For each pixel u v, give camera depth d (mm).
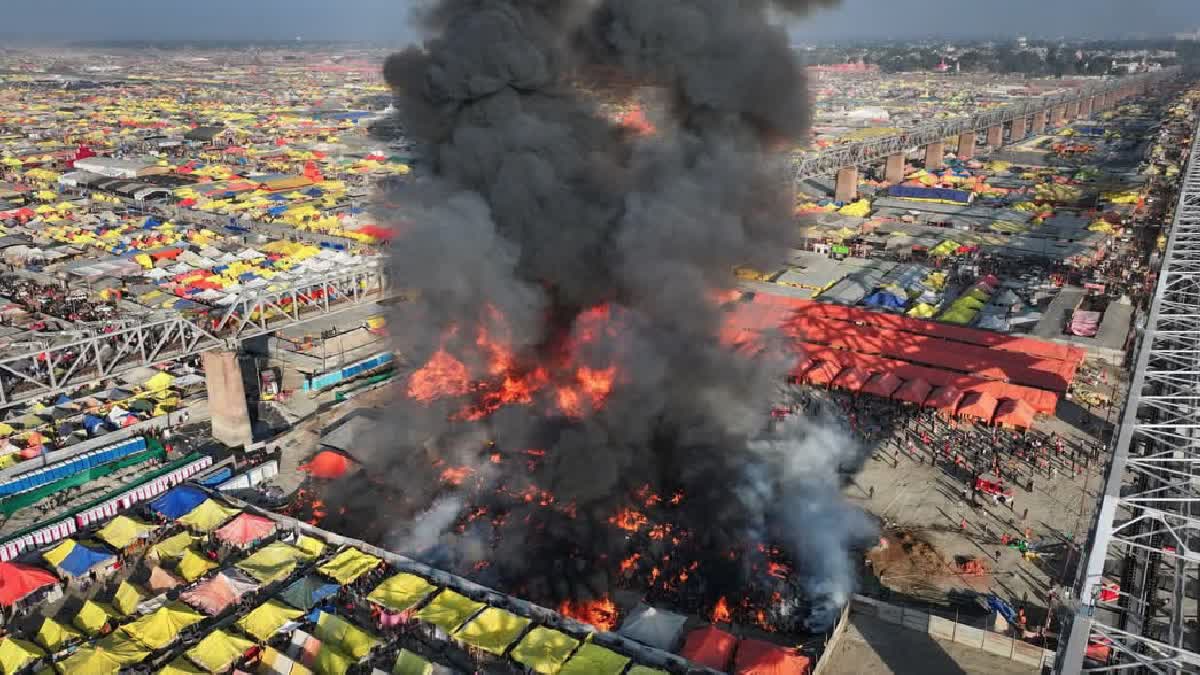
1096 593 26109
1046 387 64750
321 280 65875
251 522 46781
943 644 36938
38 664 36969
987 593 43281
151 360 55562
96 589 43625
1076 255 103375
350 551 44500
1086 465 56125
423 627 39875
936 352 70688
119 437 58719
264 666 37125
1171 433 36531
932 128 164750
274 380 69562
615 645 37906
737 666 35719
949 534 48688
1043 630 39938
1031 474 55156
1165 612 34875
